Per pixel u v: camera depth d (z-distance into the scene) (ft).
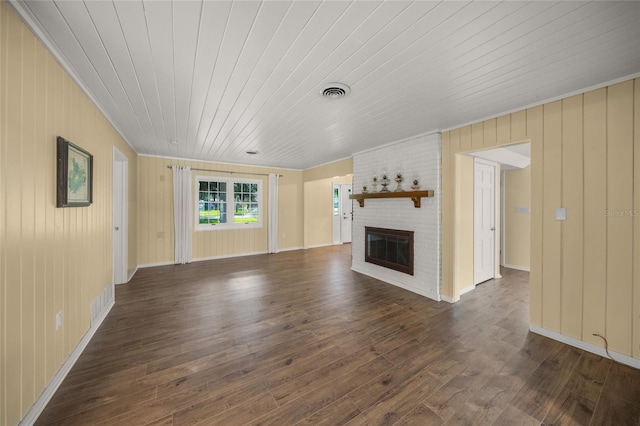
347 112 9.35
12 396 4.43
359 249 16.19
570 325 7.88
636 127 6.73
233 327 8.95
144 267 17.31
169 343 7.89
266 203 22.47
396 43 5.41
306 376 6.41
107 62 6.19
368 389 5.97
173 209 18.33
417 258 12.48
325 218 26.43
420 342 8.00
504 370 6.66
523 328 8.91
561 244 8.04
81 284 7.41
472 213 12.94
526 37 5.20
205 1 4.31
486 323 9.30
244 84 7.23
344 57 5.94
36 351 5.12
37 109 5.16
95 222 8.63
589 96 7.43
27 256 4.84
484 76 6.79
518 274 15.74
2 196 4.21
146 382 6.14
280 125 10.87
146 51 5.75
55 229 5.87
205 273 15.89
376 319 9.63
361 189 15.93
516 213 17.12
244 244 21.42
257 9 4.47
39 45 5.22
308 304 11.03
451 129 11.13
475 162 13.20
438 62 6.14
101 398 5.62
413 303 11.19
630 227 6.88
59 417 5.09
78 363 6.84
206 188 19.93
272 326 9.05
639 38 5.20
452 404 5.52
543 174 8.38
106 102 8.55
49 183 5.61
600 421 5.08
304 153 16.83
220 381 6.21
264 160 19.62
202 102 8.50
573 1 4.23
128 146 14.03
